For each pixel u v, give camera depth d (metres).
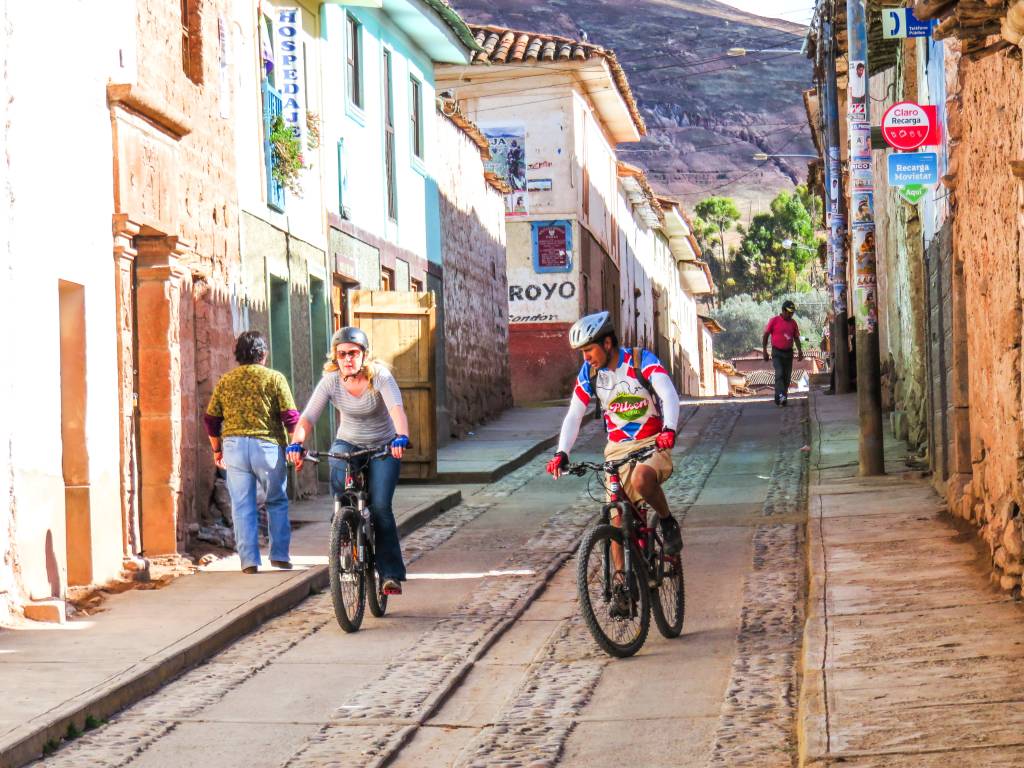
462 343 35.38
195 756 9.00
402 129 30.80
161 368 16.14
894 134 17.92
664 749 8.79
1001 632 10.06
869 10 21.55
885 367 33.78
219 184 18.86
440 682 10.77
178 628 12.31
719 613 13.05
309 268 23.75
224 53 19.30
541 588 14.80
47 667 10.78
